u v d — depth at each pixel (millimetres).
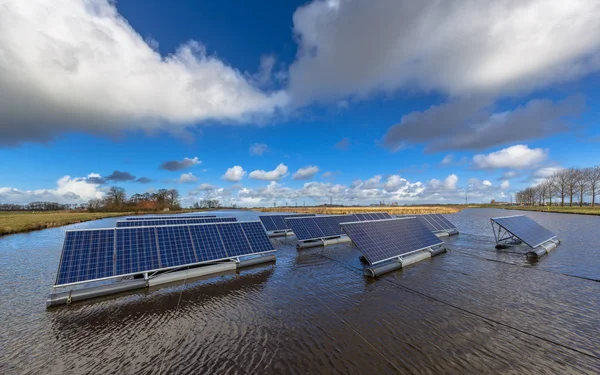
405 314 9992
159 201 145125
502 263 17859
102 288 11961
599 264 17328
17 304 11359
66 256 12008
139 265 13305
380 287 13180
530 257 19359
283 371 6672
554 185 111125
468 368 6754
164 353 7539
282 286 13445
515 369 6727
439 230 30781
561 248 22500
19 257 21469
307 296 12000
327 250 23094
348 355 7348
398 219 21500
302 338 8281
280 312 10273
